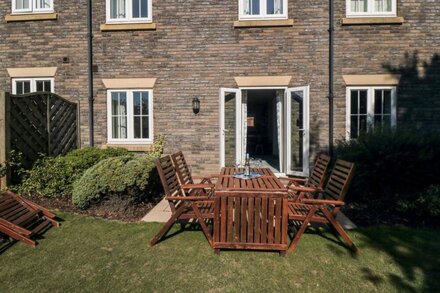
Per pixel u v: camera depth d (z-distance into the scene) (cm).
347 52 744
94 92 797
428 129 732
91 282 302
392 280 303
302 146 747
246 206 357
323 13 745
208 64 770
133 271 321
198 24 768
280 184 399
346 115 747
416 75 737
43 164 616
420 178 529
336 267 328
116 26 777
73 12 793
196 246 377
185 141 780
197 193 496
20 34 807
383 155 532
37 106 651
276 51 757
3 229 382
